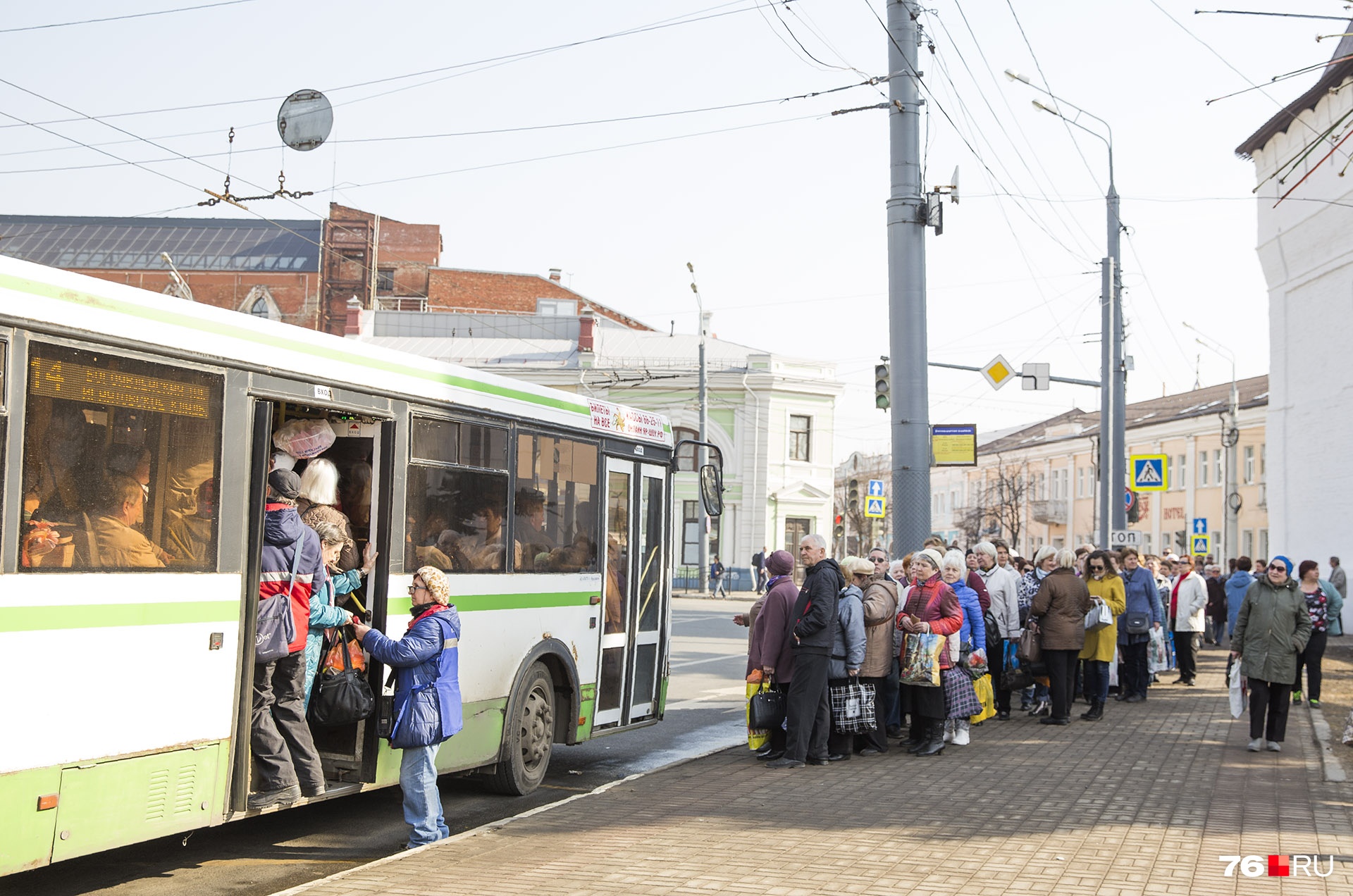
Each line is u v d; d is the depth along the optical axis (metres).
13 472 5.33
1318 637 15.10
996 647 13.62
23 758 5.34
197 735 6.22
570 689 9.79
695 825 7.86
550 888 6.32
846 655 10.72
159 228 71.12
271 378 6.79
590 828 7.78
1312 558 31.70
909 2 14.69
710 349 53.31
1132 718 14.20
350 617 7.23
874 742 11.19
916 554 11.43
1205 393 61.47
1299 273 32.62
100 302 5.79
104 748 5.71
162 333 6.11
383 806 8.99
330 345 7.24
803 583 10.52
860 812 8.29
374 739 7.59
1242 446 50.41
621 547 10.70
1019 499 74.81
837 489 90.50
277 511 6.79
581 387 51.12
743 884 6.39
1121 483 25.78
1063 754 11.13
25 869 5.35
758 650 10.73
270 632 6.63
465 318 57.94
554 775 10.41
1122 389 25.91
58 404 5.56
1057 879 6.49
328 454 7.87
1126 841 7.39
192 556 6.23
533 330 58.00
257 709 6.66
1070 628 13.44
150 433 6.02
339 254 56.00
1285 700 11.31
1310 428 32.06
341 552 7.48
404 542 7.80
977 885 6.37
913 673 10.99
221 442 6.44
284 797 6.72
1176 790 9.20
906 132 14.77
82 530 5.65
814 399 50.53
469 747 8.48
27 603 5.37
